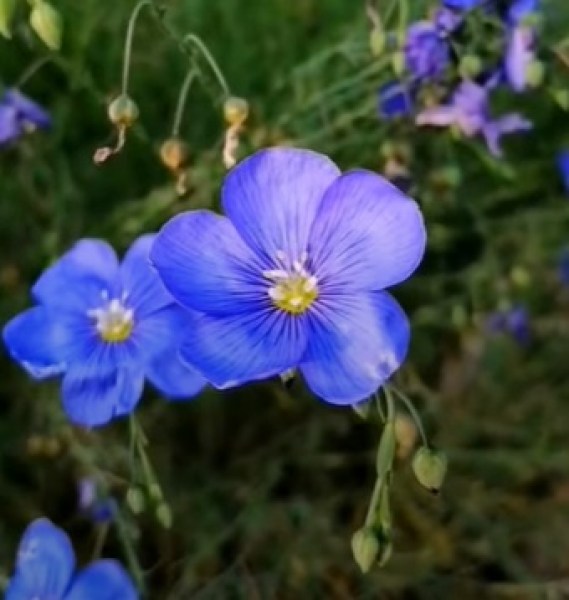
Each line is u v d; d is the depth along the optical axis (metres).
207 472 0.19
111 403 0.13
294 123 0.18
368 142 0.18
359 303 0.12
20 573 0.13
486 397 0.20
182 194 0.16
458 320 0.19
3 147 0.19
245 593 0.17
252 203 0.12
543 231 0.20
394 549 0.19
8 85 0.21
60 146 0.20
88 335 0.14
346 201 0.12
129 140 0.20
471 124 0.17
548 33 0.20
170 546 0.17
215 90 0.18
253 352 0.12
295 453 0.19
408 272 0.12
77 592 0.13
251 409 0.19
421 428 0.13
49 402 0.18
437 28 0.16
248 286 0.12
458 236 0.20
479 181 0.20
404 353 0.12
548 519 0.19
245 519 0.18
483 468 0.19
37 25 0.15
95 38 0.20
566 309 0.21
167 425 0.19
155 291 0.14
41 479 0.19
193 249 0.12
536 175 0.21
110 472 0.17
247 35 0.21
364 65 0.19
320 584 0.18
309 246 0.12
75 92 0.20
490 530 0.18
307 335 0.12
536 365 0.20
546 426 0.20
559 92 0.17
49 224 0.20
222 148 0.17
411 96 0.17
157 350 0.13
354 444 0.19
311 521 0.18
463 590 0.18
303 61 0.20
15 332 0.14
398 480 0.18
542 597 0.18
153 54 0.20
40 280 0.14
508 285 0.20
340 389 0.12
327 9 0.22
